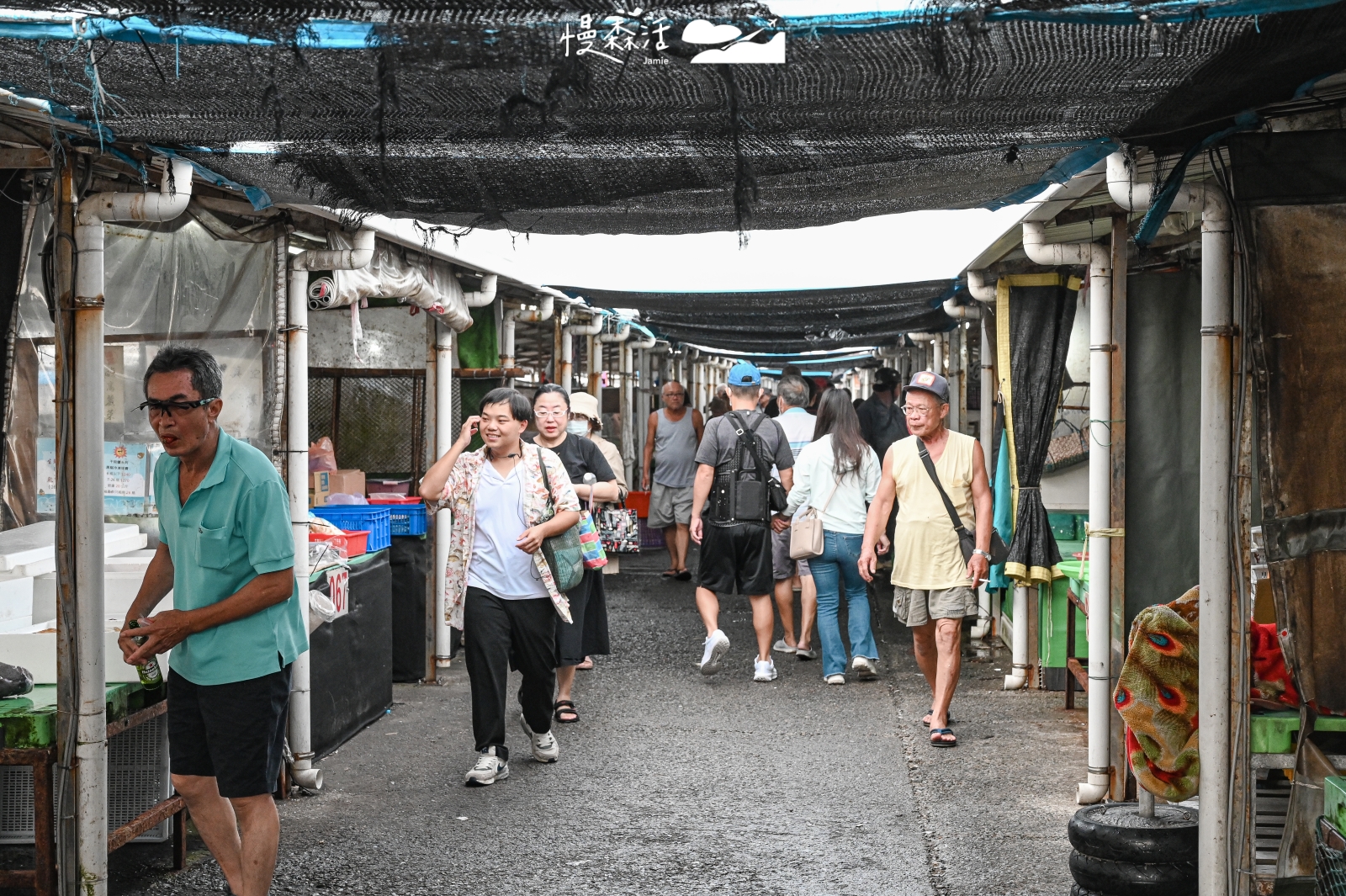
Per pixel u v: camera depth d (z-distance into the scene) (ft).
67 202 13.52
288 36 9.40
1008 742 22.97
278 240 19.02
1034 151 12.44
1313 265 11.63
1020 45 9.28
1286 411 11.65
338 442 30.09
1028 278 25.50
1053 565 26.23
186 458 13.37
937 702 22.94
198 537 13.19
